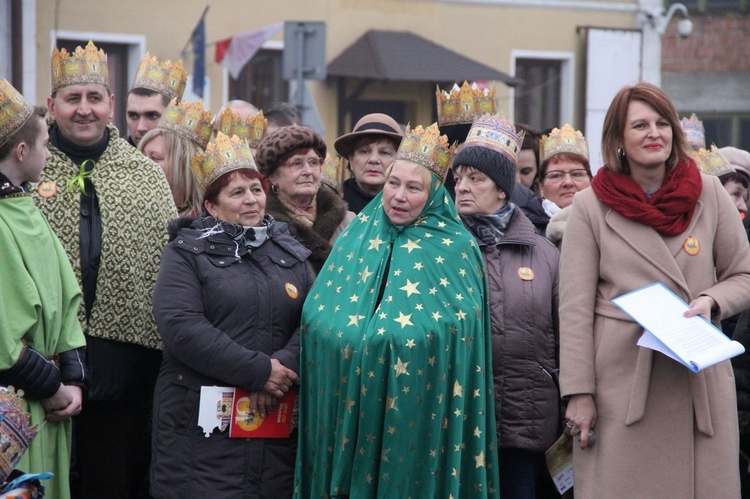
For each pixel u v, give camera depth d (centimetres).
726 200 597
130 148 720
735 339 716
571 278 600
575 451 604
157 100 884
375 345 588
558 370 634
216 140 647
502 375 638
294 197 723
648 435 579
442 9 2352
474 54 2384
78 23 1956
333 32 2261
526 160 896
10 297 588
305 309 629
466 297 607
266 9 2180
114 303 677
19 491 522
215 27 2131
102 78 698
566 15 2441
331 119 2272
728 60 2598
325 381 607
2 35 1850
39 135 615
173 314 611
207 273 623
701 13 2597
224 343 610
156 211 699
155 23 2052
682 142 593
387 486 586
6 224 594
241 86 2180
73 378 620
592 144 2475
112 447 702
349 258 629
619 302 569
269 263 641
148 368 712
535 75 2462
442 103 786
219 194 639
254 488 619
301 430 624
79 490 712
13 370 583
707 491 574
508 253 659
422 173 618
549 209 789
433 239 618
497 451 621
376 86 2308
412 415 588
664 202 586
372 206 646
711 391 581
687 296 578
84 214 682
